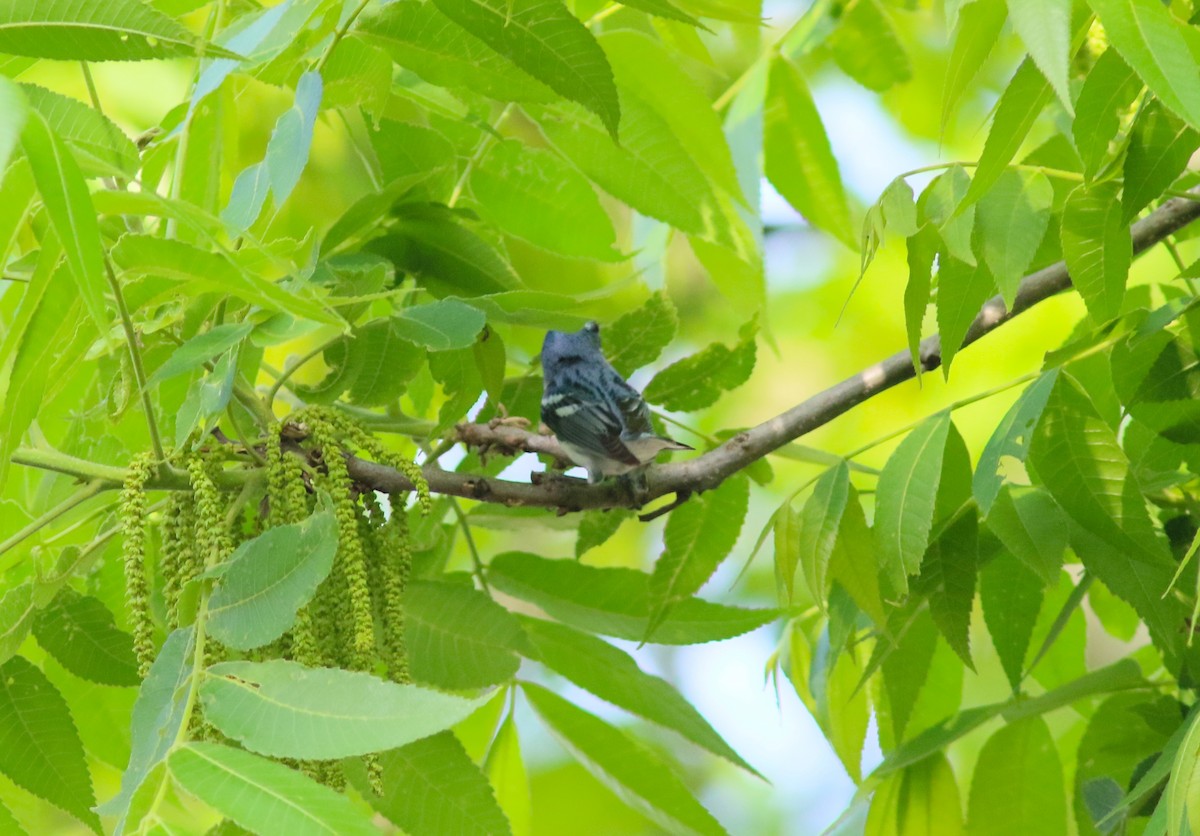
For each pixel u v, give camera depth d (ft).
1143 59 17.24
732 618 27.48
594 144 30.91
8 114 14.17
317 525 19.34
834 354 54.80
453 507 28.63
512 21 22.18
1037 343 47.88
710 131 31.81
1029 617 26.86
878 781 27.76
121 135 23.81
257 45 23.41
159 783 16.10
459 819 23.90
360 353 26.84
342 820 15.43
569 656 27.35
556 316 26.53
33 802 31.35
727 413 55.47
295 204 46.57
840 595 26.25
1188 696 27.07
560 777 49.65
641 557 56.49
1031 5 17.22
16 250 25.25
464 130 31.22
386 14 24.45
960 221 21.94
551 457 29.27
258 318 24.26
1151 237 25.72
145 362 25.32
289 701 17.33
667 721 27.09
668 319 29.60
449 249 28.55
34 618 23.90
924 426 24.44
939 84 51.31
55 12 18.53
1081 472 23.73
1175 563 24.76
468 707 16.75
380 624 22.84
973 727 27.37
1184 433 24.72
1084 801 27.53
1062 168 28.40
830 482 24.56
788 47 37.01
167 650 18.83
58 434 29.94
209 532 20.62
